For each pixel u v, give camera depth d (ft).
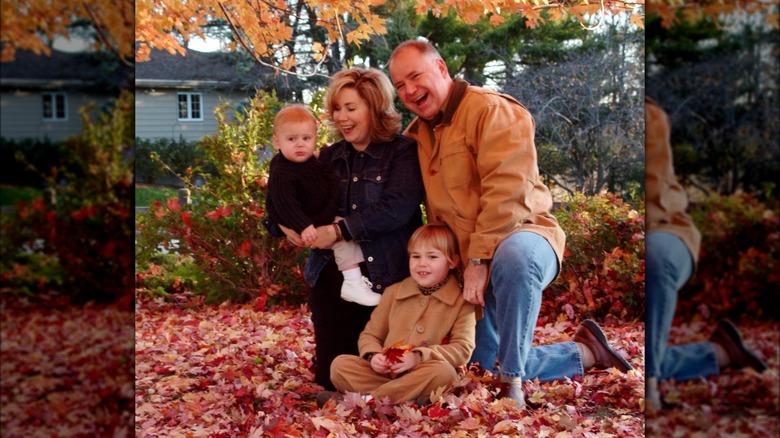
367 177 9.72
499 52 29.22
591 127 27.14
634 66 27.37
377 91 9.66
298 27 28.43
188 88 37.04
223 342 13.71
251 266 16.76
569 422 8.66
